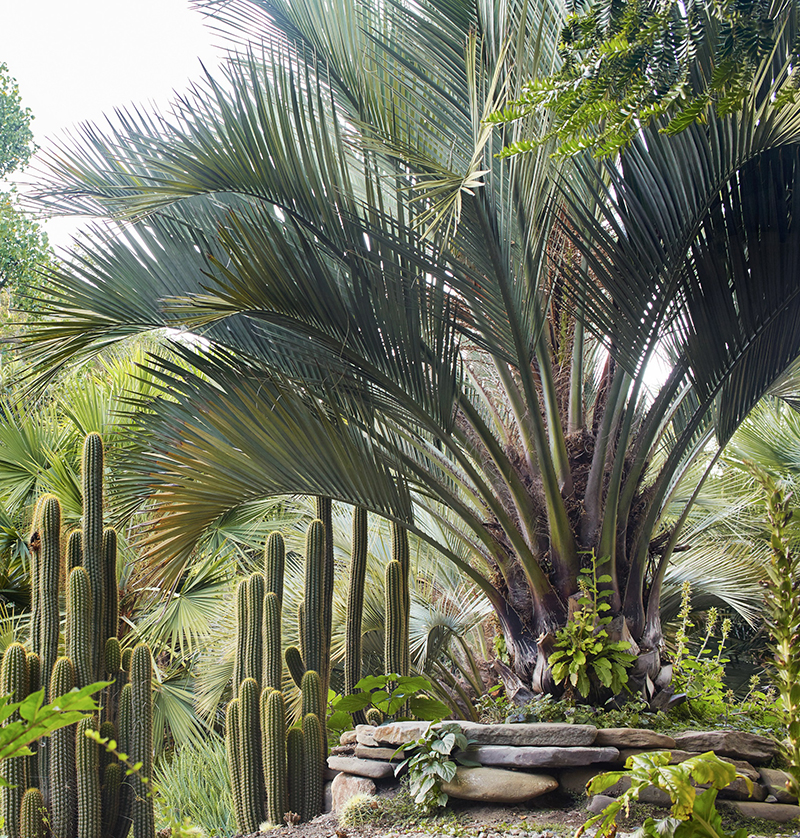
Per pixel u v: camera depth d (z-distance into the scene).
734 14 2.12
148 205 4.14
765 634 7.77
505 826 3.54
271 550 4.82
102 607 4.18
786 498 1.95
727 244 4.38
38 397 4.74
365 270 4.22
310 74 4.77
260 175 4.06
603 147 2.35
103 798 3.81
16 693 3.66
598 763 3.81
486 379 5.67
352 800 3.87
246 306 3.95
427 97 4.25
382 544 6.97
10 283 12.16
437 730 3.92
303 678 4.59
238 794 4.23
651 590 4.64
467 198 3.93
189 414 4.34
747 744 3.88
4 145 14.38
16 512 7.82
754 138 3.88
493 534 4.73
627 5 2.18
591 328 4.39
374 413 4.74
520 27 3.71
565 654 4.11
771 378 4.70
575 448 4.73
